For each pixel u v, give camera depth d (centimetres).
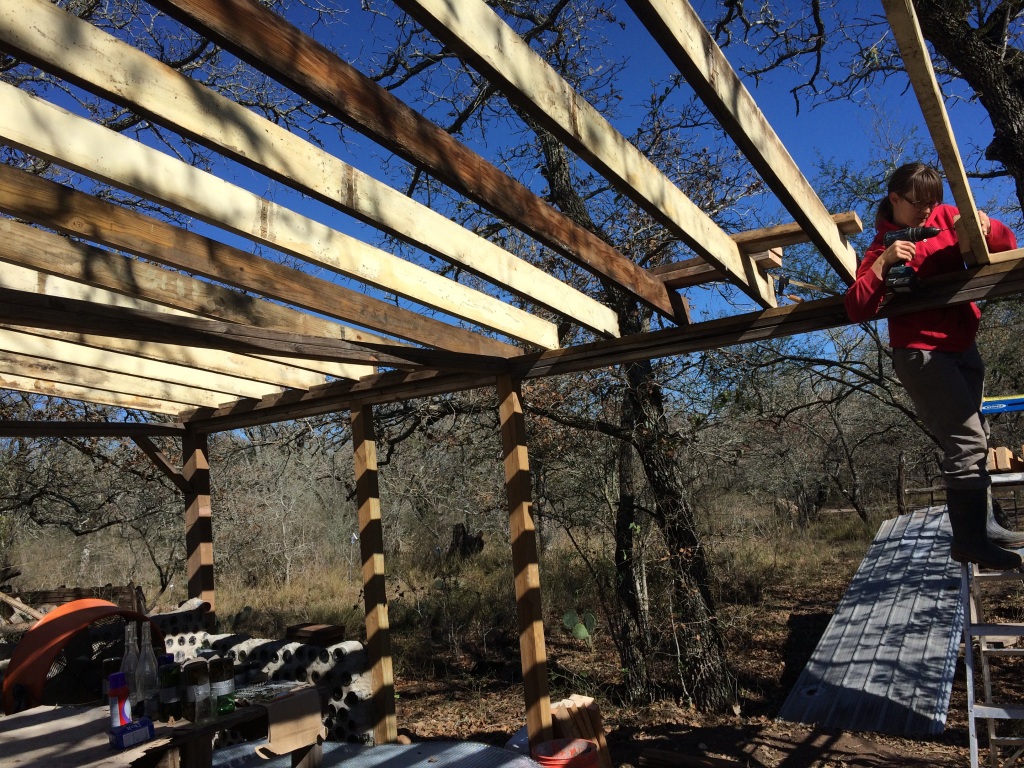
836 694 736
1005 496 1422
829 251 338
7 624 836
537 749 439
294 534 1794
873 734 663
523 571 470
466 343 485
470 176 266
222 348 331
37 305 271
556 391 847
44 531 1616
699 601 779
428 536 1658
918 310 304
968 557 269
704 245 342
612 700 815
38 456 1135
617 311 843
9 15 179
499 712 780
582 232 351
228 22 181
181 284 370
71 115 239
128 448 1034
